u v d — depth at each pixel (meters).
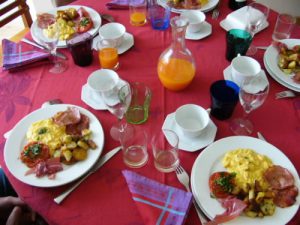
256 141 0.77
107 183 0.73
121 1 1.32
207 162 0.74
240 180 0.69
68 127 0.83
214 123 0.86
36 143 0.78
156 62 1.07
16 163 0.75
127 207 0.68
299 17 2.11
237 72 0.92
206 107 0.90
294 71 0.96
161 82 0.99
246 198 0.65
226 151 0.76
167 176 0.73
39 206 0.69
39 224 1.00
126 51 1.11
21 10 1.57
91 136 0.81
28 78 1.02
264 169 0.70
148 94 0.93
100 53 1.02
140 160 0.77
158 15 1.21
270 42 1.11
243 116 0.87
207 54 1.08
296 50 1.01
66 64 1.07
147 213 0.65
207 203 0.66
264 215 0.63
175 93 0.95
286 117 0.86
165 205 0.66
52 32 1.12
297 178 0.69
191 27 1.13
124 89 0.87
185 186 0.71
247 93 0.78
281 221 0.63
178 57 0.94
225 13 1.26
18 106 0.92
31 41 1.15
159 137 0.82
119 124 0.86
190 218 0.66
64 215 0.67
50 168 0.73
